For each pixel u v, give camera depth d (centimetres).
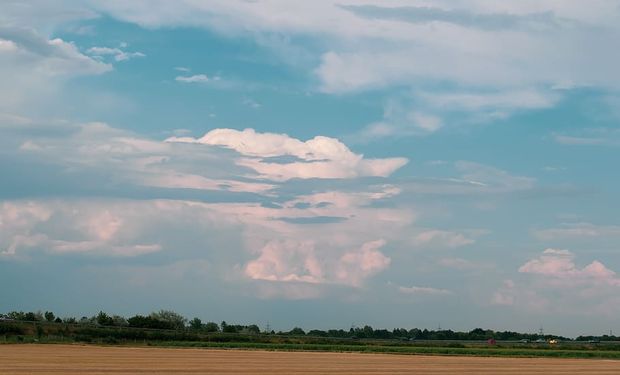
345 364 9569
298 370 8050
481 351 15488
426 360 11412
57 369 7406
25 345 15662
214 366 8588
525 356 14412
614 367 9962
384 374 7600
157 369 7800
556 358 13500
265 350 15525
